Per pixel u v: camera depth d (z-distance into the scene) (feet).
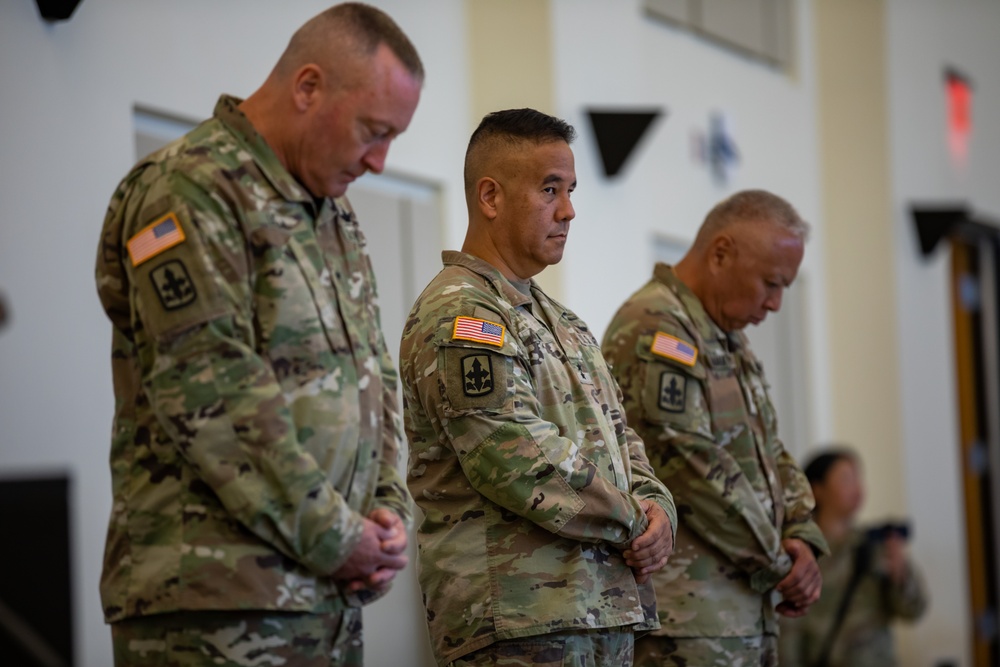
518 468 14.79
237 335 13.53
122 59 23.47
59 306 21.83
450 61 32.65
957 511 54.75
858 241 50.03
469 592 15.07
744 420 20.01
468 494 15.37
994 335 59.31
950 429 54.60
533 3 34.17
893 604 34.73
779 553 19.56
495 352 15.15
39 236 21.62
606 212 36.22
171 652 13.34
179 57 24.71
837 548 35.04
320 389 14.05
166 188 13.70
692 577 19.15
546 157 16.24
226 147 14.07
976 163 57.41
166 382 13.28
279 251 13.99
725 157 42.86
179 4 24.75
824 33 50.44
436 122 31.99
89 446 22.12
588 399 16.08
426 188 32.12
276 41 27.04
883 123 50.14
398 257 30.71
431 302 15.78
